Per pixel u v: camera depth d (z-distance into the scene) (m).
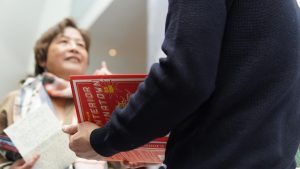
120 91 0.68
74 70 1.75
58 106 1.62
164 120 0.48
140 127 0.50
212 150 0.49
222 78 0.51
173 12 0.50
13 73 4.41
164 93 0.47
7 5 3.90
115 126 0.52
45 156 1.19
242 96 0.49
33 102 1.54
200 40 0.46
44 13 4.45
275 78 0.49
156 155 0.81
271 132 0.49
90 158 0.66
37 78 1.70
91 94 0.70
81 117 0.71
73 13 4.52
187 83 0.45
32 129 1.24
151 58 2.52
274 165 0.49
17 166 1.25
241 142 0.48
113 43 4.65
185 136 0.54
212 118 0.51
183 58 0.46
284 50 0.50
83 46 1.84
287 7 0.52
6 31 4.09
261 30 0.50
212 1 0.48
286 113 0.52
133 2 3.68
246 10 0.51
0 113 1.55
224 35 0.51
